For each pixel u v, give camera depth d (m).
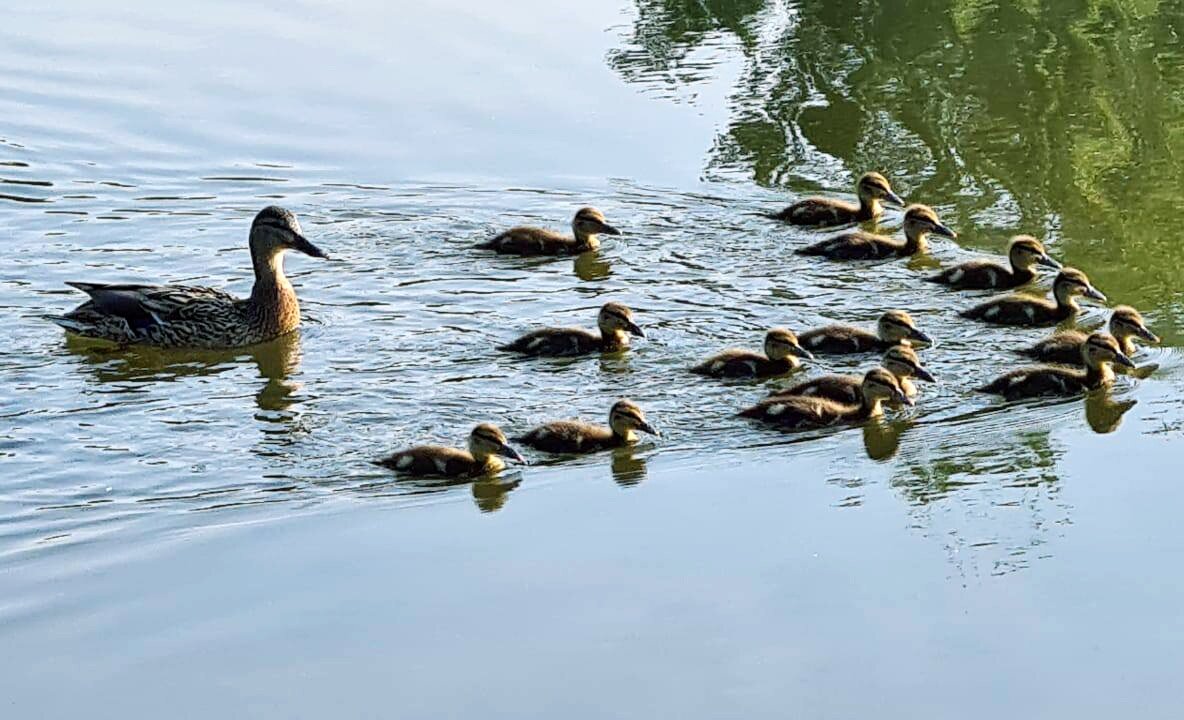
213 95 20.14
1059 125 19.02
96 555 11.02
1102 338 13.55
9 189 17.61
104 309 14.50
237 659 9.84
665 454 12.56
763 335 14.64
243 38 22.23
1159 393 13.45
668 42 21.94
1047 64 20.78
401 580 10.70
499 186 17.92
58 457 12.35
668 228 17.03
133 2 23.80
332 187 17.89
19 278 15.78
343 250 16.58
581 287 15.76
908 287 15.73
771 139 18.88
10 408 13.20
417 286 15.79
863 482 12.02
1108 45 21.42
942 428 12.95
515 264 16.30
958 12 22.77
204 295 14.73
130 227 17.00
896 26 22.28
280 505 11.73
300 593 10.56
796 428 12.91
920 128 19.11
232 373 13.98
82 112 19.56
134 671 9.75
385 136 19.09
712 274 16.02
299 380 13.80
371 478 12.16
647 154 18.58
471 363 14.12
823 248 16.36
